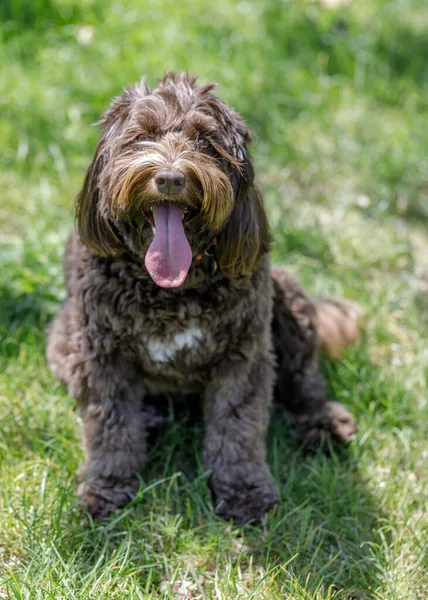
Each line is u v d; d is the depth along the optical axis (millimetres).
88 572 4008
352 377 5430
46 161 6887
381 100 8336
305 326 5047
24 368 5270
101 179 4113
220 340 4359
